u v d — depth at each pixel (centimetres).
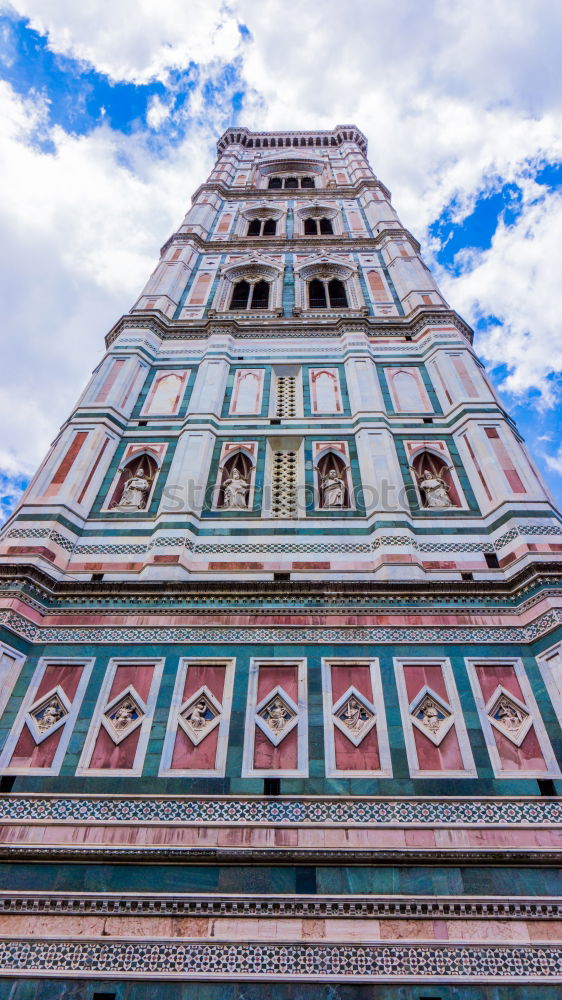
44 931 895
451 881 929
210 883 934
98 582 1357
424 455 1823
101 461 1773
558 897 909
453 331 2333
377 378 2139
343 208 3744
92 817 1005
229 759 1088
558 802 1013
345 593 1338
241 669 1223
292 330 2434
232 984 854
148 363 2253
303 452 1825
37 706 1166
